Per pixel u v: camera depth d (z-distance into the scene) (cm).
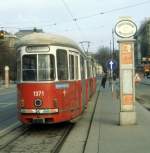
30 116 1716
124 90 1841
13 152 1369
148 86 7331
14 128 1947
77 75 2000
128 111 1850
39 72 1725
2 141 1591
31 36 1767
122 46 1830
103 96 4225
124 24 1823
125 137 1520
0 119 2348
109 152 1248
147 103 3509
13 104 3569
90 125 1906
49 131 1833
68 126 1975
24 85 1730
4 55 10475
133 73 1828
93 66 4391
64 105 1778
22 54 1747
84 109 2425
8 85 9200
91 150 1285
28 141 1588
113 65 4475
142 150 1271
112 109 2700
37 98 1711
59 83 1748
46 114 1705
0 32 4172
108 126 1838
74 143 1472
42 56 1731
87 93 2717
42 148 1439
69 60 1855
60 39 1798
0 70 10625
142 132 1633
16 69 1812
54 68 1731
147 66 12875
